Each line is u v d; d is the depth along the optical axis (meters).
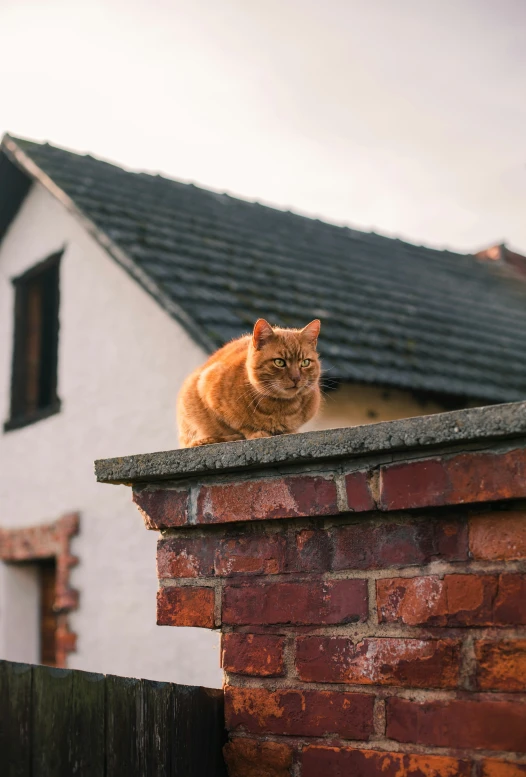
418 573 1.81
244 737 1.99
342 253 9.76
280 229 9.85
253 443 1.96
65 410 7.96
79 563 7.51
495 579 1.72
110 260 7.61
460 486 1.75
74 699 1.75
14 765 1.61
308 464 1.95
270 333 3.83
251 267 7.71
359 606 1.87
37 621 8.41
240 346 4.08
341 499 1.89
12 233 9.23
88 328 7.80
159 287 6.36
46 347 9.27
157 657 6.62
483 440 1.73
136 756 1.86
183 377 6.63
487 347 8.16
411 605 1.80
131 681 1.88
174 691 1.98
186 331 6.06
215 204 9.84
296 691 1.92
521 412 1.65
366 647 1.84
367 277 9.06
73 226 8.23
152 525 2.16
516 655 1.68
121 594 7.05
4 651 8.20
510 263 12.99
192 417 3.79
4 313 9.23
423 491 1.79
